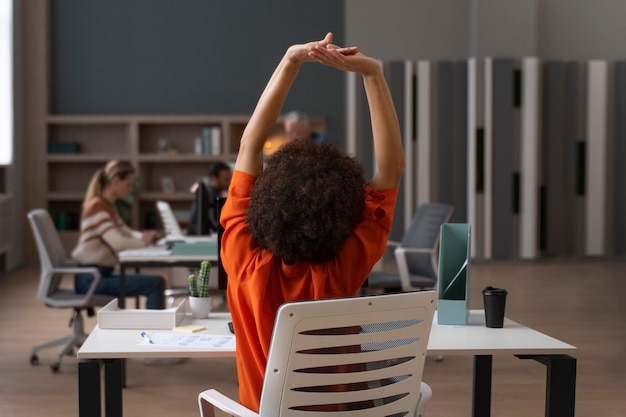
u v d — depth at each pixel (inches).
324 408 82.0
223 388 188.7
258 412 84.6
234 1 444.1
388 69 427.8
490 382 137.2
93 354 102.0
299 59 85.3
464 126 426.9
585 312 285.6
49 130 435.2
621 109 436.1
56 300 208.1
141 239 229.0
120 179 222.8
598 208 434.9
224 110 445.7
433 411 170.1
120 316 118.0
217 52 444.8
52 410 171.3
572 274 383.6
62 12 438.6
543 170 437.1
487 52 423.8
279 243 81.0
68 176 438.3
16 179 407.5
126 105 442.6
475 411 137.2
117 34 441.7
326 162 81.2
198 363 213.5
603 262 429.7
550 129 431.8
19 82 414.3
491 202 425.4
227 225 85.5
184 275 298.5
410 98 426.3
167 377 198.8
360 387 83.5
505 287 342.6
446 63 426.6
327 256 82.7
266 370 79.6
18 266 410.6
